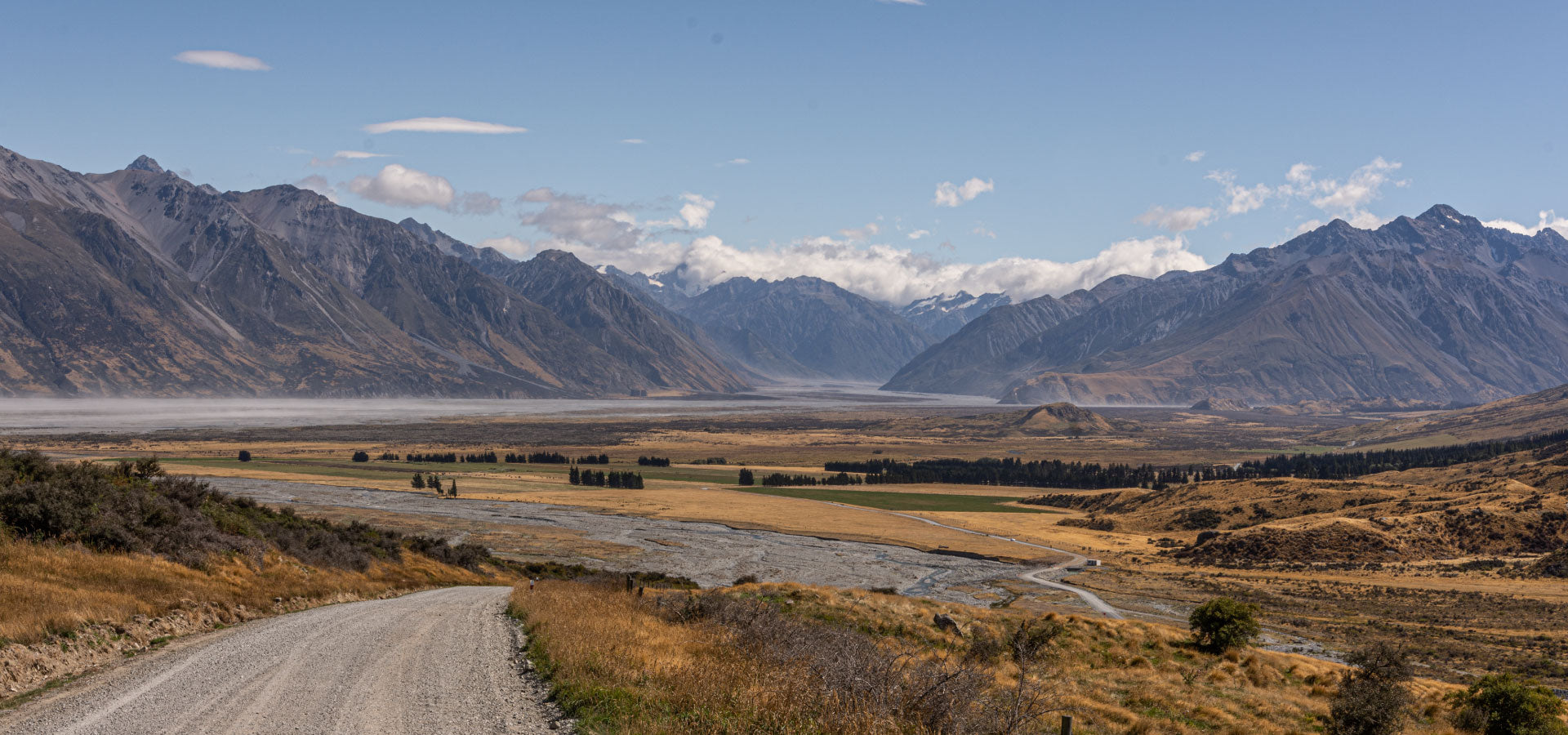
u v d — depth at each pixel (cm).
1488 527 14100
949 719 2061
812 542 14850
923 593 10388
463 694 2081
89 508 3547
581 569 9219
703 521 17025
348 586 4484
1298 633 8062
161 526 3853
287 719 1797
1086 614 9038
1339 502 16938
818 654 2528
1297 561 13725
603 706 1986
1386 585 11312
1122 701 3425
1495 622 8750
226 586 3528
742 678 2280
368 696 2016
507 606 3972
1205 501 18550
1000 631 4666
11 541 3102
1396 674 3941
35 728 1688
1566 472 16862
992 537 16350
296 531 5350
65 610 2492
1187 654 4759
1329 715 3603
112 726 1711
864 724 1902
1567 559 11788
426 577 6016
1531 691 3791
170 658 2356
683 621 3741
